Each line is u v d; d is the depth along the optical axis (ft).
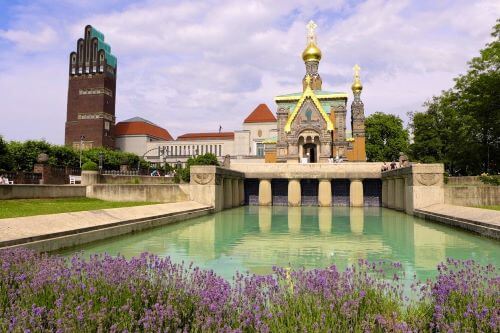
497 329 21.99
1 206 90.79
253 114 416.67
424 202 121.80
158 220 91.86
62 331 21.38
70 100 419.95
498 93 148.56
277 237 78.79
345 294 27.12
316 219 118.01
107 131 421.18
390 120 297.94
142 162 334.24
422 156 208.64
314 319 23.84
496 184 140.36
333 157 240.32
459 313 23.93
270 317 23.70
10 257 34.06
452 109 190.90
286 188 191.72
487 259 55.06
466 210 93.81
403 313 27.48
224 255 58.85
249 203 193.88
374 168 179.01
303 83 277.03
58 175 161.48
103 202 125.18
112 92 431.84
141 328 23.52
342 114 246.68
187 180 189.78
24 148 228.22
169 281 29.96
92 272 29.94
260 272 46.85
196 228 93.04
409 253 60.90
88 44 421.59
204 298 25.35
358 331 22.22
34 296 26.32
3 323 21.80
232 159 383.04
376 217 124.06
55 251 57.26
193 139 437.17
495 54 157.07
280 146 244.01
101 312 23.27
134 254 57.98
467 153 172.35
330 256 58.54
